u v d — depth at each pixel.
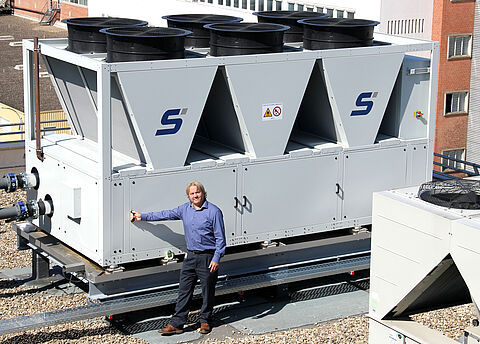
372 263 7.51
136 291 8.33
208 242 8.04
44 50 8.70
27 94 9.33
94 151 8.79
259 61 8.51
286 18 10.20
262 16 10.30
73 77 8.78
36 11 56.72
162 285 8.50
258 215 8.90
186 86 8.13
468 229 6.48
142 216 8.05
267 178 8.88
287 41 10.20
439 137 29.25
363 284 9.76
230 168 8.62
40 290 9.30
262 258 9.09
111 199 7.98
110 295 8.20
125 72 7.77
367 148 9.49
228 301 9.17
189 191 7.95
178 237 8.45
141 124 8.00
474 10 27.88
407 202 7.10
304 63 8.78
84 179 8.23
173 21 9.66
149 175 8.16
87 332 8.20
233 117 8.77
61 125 17.23
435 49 9.70
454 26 27.72
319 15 10.41
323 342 7.95
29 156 9.42
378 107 9.43
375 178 9.63
